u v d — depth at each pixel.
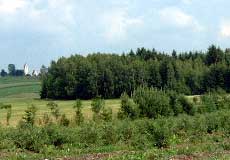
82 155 32.75
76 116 54.38
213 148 35.25
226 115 52.59
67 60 168.00
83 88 164.62
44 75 172.38
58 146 36.75
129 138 40.75
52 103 57.69
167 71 161.62
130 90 163.88
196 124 47.31
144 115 60.06
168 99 62.72
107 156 31.30
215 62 177.38
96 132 39.12
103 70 164.12
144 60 180.38
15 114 80.50
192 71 161.88
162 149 35.38
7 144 35.56
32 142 35.84
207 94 70.00
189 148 34.31
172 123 45.84
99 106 56.22
